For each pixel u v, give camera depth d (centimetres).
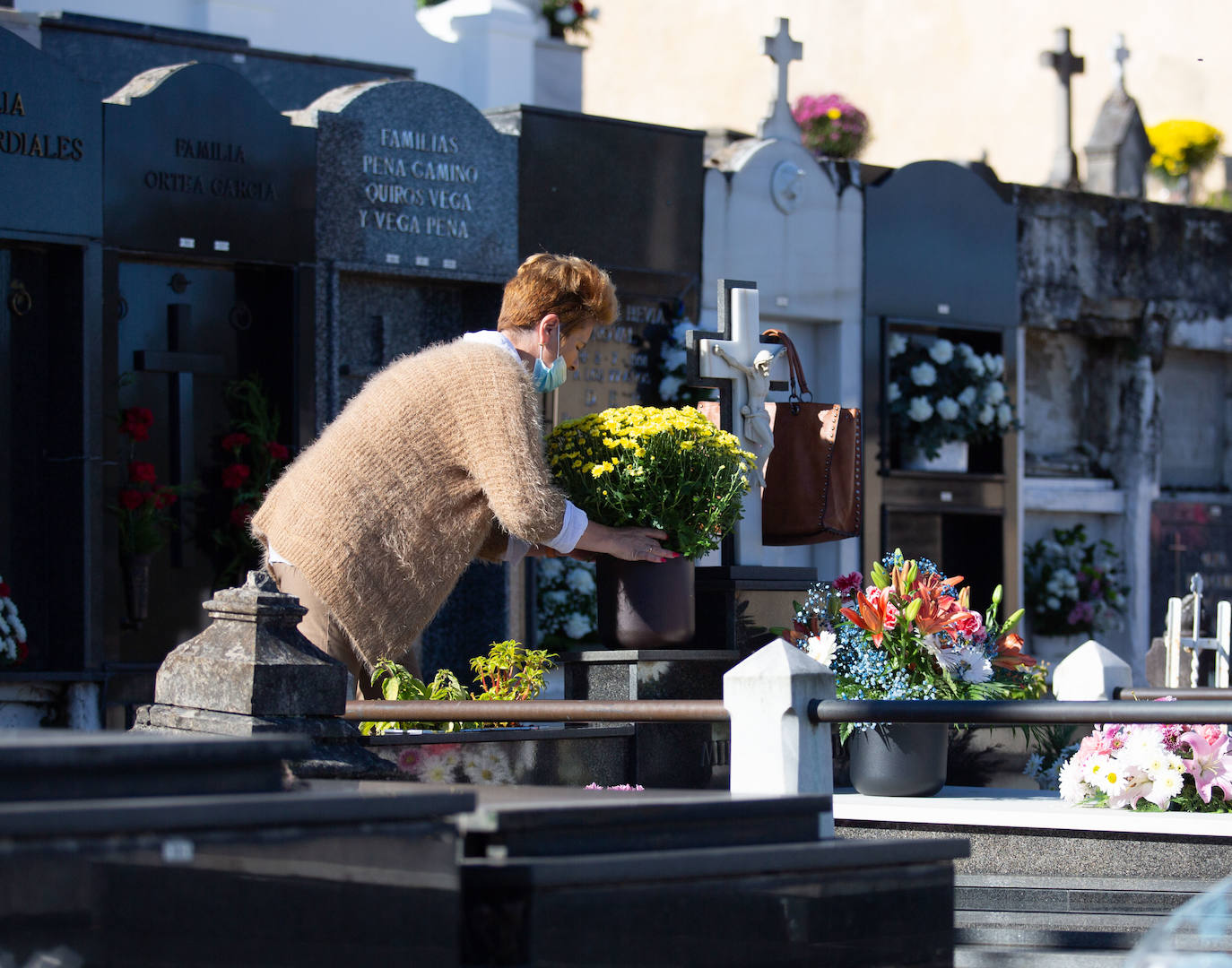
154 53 1088
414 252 1006
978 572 1295
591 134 1084
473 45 1362
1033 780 691
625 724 578
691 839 274
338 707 431
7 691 853
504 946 244
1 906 204
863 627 605
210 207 923
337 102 982
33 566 887
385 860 238
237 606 430
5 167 848
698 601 624
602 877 252
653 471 559
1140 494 1414
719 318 653
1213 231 1460
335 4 1291
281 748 249
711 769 600
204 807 222
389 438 477
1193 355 1493
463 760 526
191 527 948
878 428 1222
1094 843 523
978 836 537
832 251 1208
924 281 1256
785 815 288
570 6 1453
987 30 2212
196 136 916
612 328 1096
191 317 952
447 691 553
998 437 1290
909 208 1249
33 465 888
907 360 1245
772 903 272
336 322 976
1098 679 693
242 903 224
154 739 239
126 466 923
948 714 419
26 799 222
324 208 970
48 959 207
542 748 552
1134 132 1583
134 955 214
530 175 1056
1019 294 1324
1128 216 1403
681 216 1127
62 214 869
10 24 1020
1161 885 507
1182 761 549
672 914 258
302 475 488
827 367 1217
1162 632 1423
